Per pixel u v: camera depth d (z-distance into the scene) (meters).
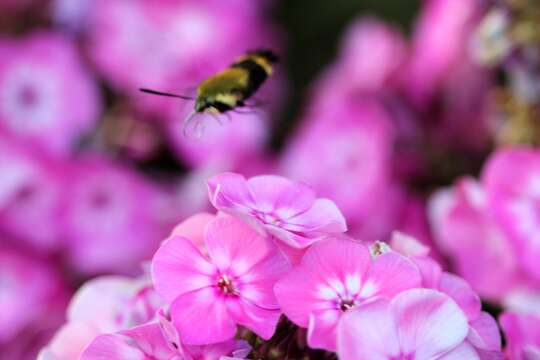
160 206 0.79
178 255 0.46
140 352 0.46
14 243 0.76
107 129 0.77
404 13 0.95
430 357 0.45
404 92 0.74
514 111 0.67
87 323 0.49
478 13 0.70
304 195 0.47
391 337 0.44
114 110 0.77
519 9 0.64
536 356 0.48
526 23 0.64
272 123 0.89
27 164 0.75
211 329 0.45
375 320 0.44
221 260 0.46
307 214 0.47
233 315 0.45
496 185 0.61
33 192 0.76
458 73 0.71
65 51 0.77
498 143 0.69
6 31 0.78
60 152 0.76
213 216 0.47
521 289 0.61
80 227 0.77
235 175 0.47
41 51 0.77
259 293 0.46
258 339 0.46
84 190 0.77
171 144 0.78
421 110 0.73
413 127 0.73
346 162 0.76
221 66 0.81
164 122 0.77
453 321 0.45
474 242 0.62
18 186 0.75
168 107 0.77
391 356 0.44
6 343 0.75
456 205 0.62
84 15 0.78
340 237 0.46
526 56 0.64
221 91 0.51
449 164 0.72
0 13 0.78
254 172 0.82
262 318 0.45
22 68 0.77
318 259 0.46
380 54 0.76
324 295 0.45
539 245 0.61
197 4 0.81
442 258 0.66
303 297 0.45
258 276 0.46
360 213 0.73
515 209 0.61
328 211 0.47
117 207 0.78
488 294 0.61
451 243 0.63
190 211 0.78
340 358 0.44
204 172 0.78
